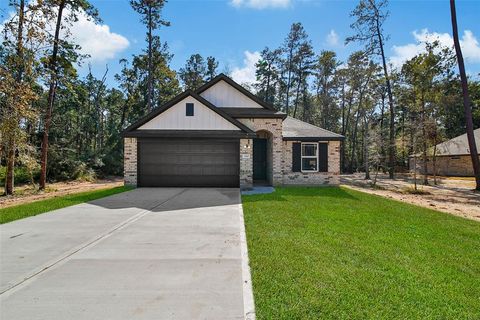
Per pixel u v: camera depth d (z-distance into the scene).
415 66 21.52
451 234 6.21
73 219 7.17
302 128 17.66
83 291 3.40
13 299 3.22
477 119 36.41
